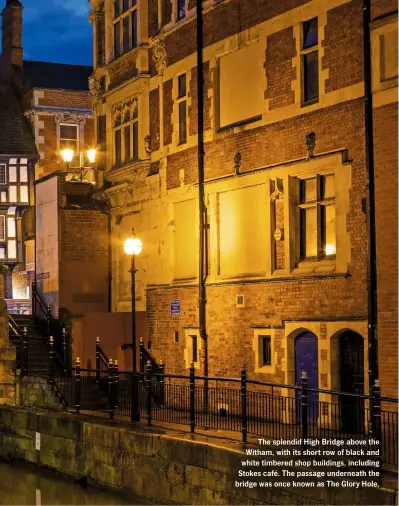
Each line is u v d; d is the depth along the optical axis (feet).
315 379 63.82
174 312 78.07
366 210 58.90
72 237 90.43
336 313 61.46
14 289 153.48
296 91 65.51
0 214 153.38
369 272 58.29
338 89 61.82
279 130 66.90
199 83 74.84
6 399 79.15
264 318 67.67
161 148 80.79
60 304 89.61
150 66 83.35
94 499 59.77
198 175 75.00
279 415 61.87
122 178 86.74
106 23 89.61
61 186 90.99
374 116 58.59
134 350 75.36
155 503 55.67
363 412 51.21
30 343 86.79
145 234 83.51
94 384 76.13
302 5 65.00
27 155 150.30
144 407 70.18
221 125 73.31
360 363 60.85
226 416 63.87
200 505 51.88
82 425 63.41
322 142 63.10
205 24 74.69
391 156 57.36
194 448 52.60
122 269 89.10
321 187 64.34
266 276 67.56
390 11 57.82
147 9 83.61
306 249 65.82
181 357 77.05
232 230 71.72
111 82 89.25
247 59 70.49
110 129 89.56
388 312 57.11
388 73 58.03
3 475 68.39
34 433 69.41
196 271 75.82
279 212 67.05
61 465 65.77
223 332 71.82
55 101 151.02
